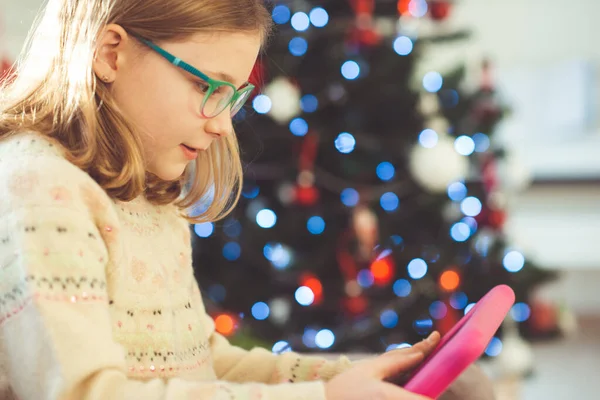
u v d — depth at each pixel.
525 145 3.93
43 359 0.77
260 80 2.19
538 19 3.99
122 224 0.96
